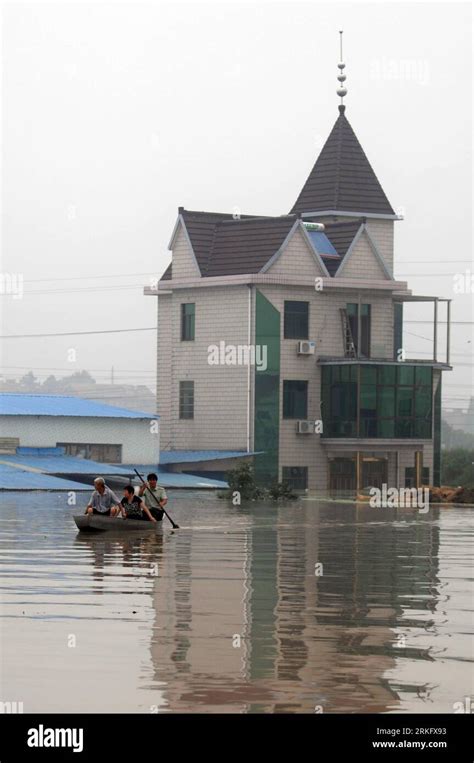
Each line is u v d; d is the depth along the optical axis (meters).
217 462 125.06
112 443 122.88
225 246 131.12
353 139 144.50
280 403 127.19
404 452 132.62
